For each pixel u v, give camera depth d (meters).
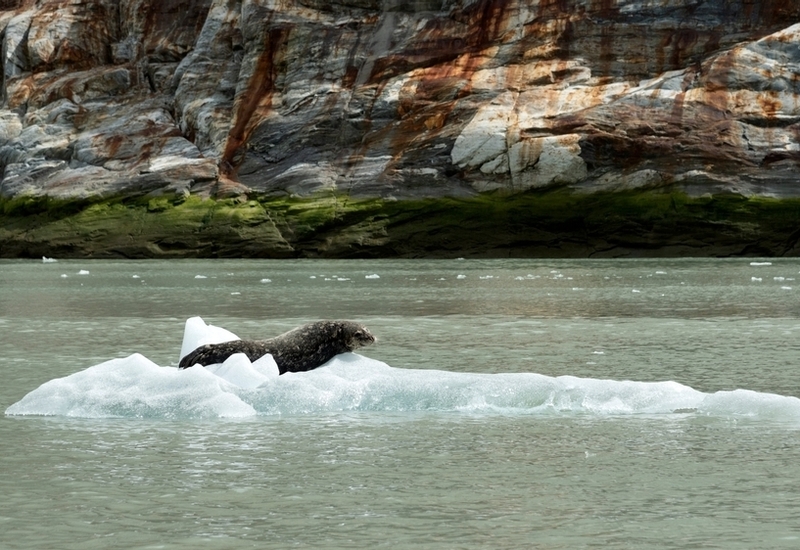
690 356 61.94
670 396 44.66
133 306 100.44
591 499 30.72
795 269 156.38
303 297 110.44
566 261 190.50
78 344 69.81
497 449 36.97
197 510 29.83
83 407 43.62
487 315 88.81
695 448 36.97
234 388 44.41
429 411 43.78
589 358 61.44
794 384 51.06
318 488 32.03
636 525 28.23
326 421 41.75
